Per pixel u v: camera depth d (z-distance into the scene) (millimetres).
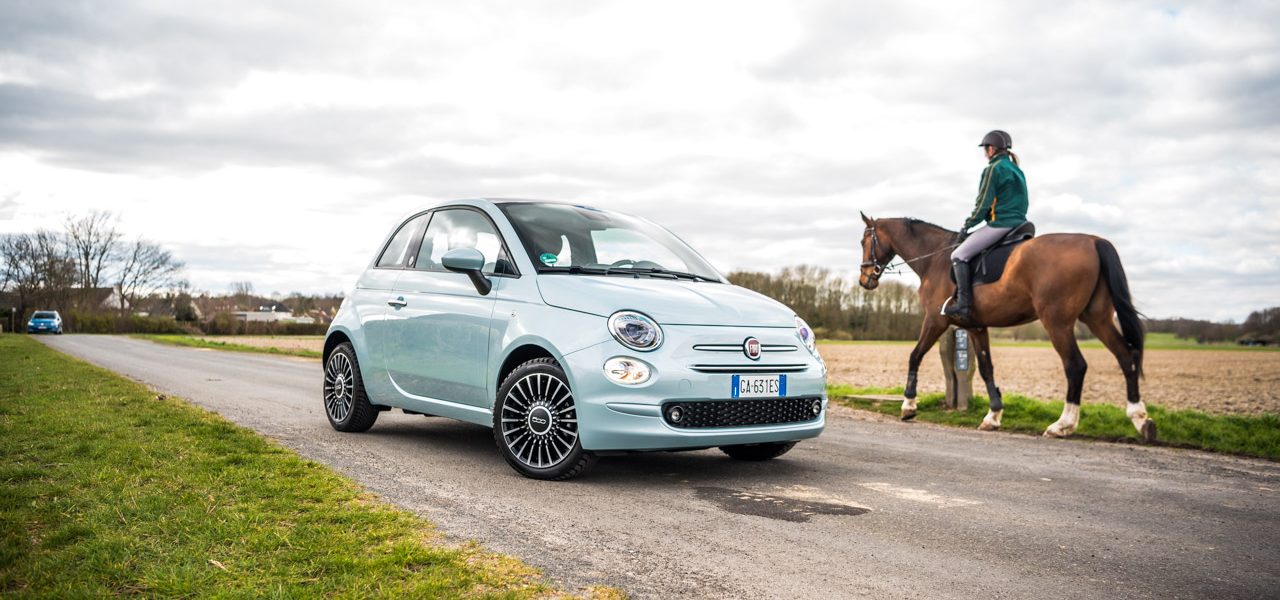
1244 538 3873
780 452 5621
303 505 3861
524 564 3154
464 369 5441
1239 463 6160
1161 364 44031
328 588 2785
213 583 2801
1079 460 6164
